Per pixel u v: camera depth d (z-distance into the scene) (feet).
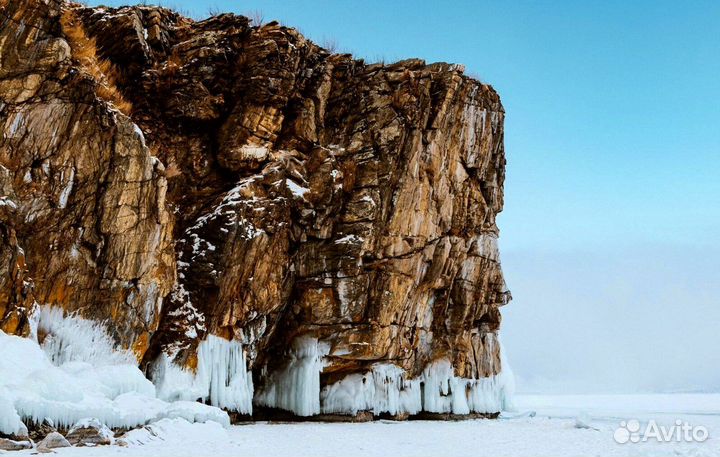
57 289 63.46
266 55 89.61
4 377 51.83
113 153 68.28
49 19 68.03
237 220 80.28
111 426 56.29
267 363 91.81
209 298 77.71
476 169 111.96
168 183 82.89
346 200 93.86
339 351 90.74
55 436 49.98
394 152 95.66
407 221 96.43
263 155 87.04
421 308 103.45
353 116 98.63
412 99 97.96
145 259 69.56
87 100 67.87
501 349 125.70
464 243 109.40
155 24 87.04
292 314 90.94
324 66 97.25
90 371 62.13
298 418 90.53
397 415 98.37
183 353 74.02
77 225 65.62
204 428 63.26
